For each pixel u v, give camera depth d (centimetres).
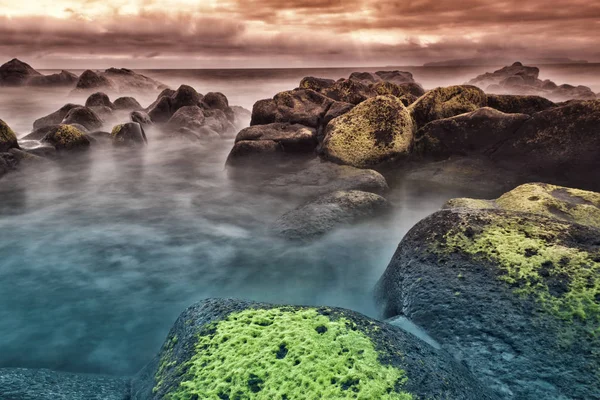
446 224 646
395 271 646
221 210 1335
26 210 1334
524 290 517
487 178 1374
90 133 2105
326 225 998
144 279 896
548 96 5562
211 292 842
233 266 945
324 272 888
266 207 1341
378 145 1468
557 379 435
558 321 477
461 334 495
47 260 983
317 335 381
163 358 430
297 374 346
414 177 1447
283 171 1590
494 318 498
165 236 1127
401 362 360
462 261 582
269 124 1811
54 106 4344
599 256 538
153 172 1809
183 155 2127
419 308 542
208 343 396
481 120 1473
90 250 1041
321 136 1745
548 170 1327
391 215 1110
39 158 1664
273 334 388
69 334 712
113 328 729
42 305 796
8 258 991
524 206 876
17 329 721
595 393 418
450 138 1511
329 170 1457
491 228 618
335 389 332
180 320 463
